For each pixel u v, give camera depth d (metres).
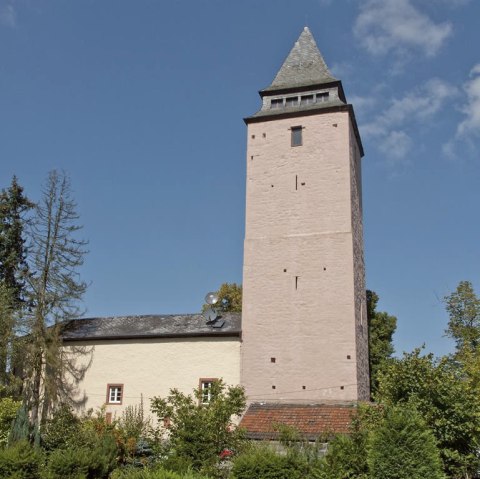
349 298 34.88
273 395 34.28
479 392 23.27
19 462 22.53
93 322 41.06
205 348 36.16
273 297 36.16
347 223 36.41
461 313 47.88
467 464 21.12
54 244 40.16
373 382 43.53
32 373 37.91
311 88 40.72
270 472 19.17
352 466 19.06
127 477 20.23
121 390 36.81
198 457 21.53
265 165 39.16
